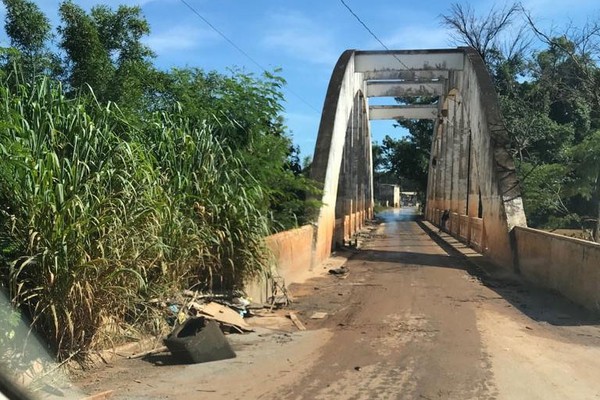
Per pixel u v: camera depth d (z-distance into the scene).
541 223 23.67
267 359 6.82
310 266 16.00
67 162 6.14
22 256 5.58
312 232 16.36
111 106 7.91
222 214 9.29
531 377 6.05
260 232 9.87
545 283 12.79
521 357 6.87
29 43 10.28
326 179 18.36
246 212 9.44
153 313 7.20
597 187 18.56
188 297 8.45
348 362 6.67
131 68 11.21
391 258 19.39
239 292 9.58
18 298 5.54
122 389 5.57
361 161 37.97
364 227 39.97
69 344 5.88
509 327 8.65
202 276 9.33
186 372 6.21
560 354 7.05
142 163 7.10
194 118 10.82
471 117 21.38
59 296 5.66
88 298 5.86
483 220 19.75
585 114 28.70
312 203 16.14
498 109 18.95
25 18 10.19
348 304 10.73
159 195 7.48
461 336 7.98
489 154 18.48
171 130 9.09
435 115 43.56
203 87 12.47
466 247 23.52
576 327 8.75
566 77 21.66
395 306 10.41
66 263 5.66
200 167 9.16
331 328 8.64
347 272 15.53
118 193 6.52
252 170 12.04
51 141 6.41
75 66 10.80
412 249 23.12
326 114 19.80
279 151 13.11
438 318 9.28
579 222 21.30
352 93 23.41
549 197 20.78
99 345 6.28
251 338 8.00
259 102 12.48
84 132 6.58
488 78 20.17
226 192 9.37
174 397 5.37
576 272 10.89
